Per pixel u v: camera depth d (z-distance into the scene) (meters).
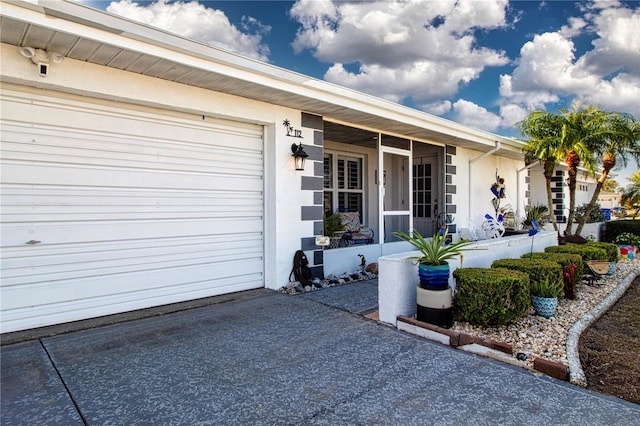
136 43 3.42
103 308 4.10
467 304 3.63
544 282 4.10
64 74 3.59
